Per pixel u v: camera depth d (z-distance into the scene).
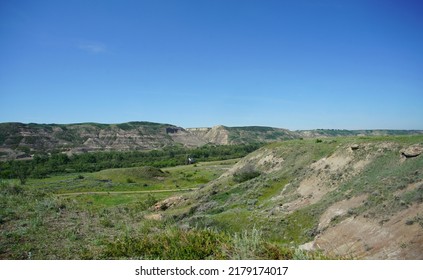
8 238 8.86
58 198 15.63
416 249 15.23
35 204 13.03
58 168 100.56
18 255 7.81
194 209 41.66
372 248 17.39
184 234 8.77
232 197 42.22
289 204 32.72
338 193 28.30
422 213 17.47
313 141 51.59
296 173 42.06
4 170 88.69
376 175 28.22
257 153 58.66
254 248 7.68
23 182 72.56
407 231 16.84
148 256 7.86
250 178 49.84
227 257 7.50
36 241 8.83
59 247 8.50
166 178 83.31
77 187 69.88
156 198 54.56
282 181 41.97
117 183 75.00
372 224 19.53
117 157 124.81
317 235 22.41
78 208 13.96
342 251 18.34
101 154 127.25
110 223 11.51
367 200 23.06
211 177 81.94
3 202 12.81
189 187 72.50
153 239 8.91
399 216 18.69
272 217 27.61
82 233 9.92
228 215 30.17
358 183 28.28
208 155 134.38
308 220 25.56
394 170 26.77
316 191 33.53
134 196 59.44
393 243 16.67
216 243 8.20
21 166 96.06
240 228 26.48
